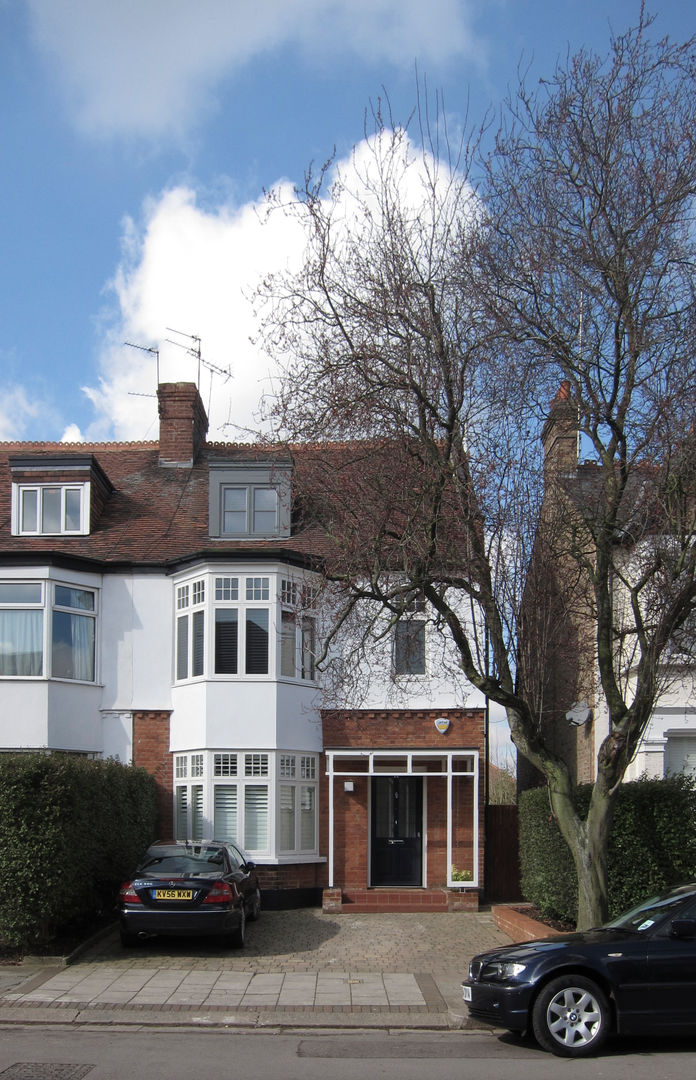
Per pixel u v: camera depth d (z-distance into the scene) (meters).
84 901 15.00
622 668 16.72
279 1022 10.61
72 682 19.73
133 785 17.62
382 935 16.02
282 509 20.81
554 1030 9.21
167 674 20.45
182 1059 8.96
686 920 9.50
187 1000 11.38
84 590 20.45
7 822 13.07
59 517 21.62
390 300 12.91
